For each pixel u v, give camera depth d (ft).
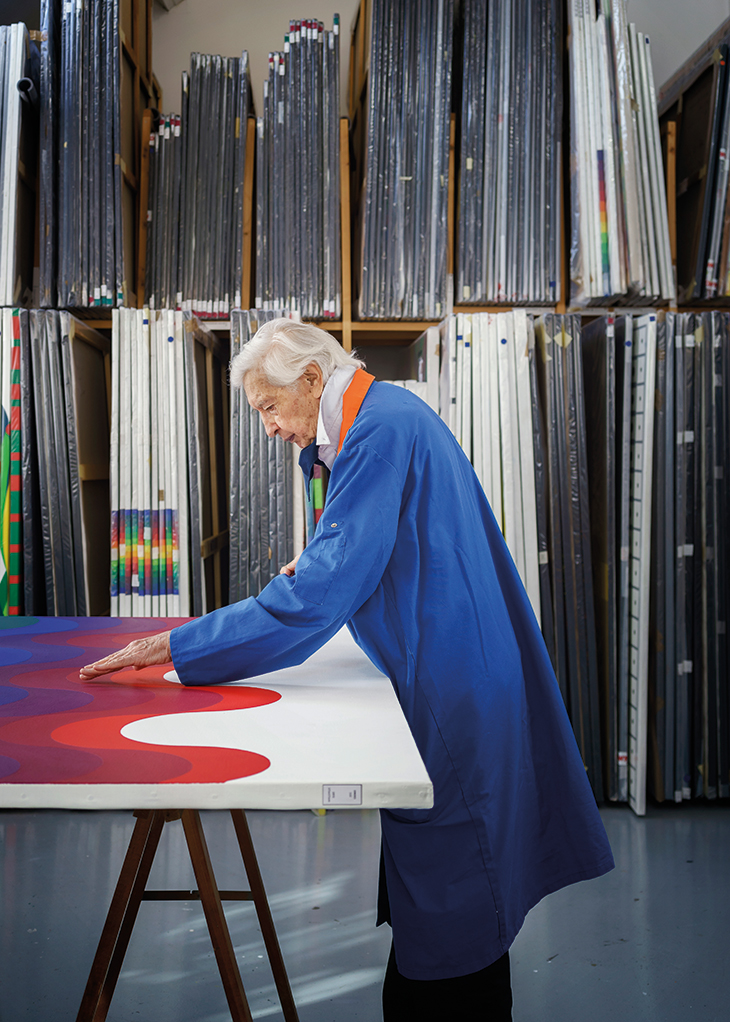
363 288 10.49
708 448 9.65
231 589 9.53
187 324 9.42
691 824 9.23
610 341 9.62
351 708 3.63
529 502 9.70
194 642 3.94
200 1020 5.58
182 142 10.75
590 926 6.94
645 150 10.59
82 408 9.69
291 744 3.06
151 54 11.89
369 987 5.98
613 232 10.23
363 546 3.80
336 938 6.66
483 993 3.89
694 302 11.23
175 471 9.48
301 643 3.85
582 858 4.48
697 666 9.78
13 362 9.01
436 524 4.11
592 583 10.10
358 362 4.65
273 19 12.40
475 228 10.57
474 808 3.97
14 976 6.09
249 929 6.82
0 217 9.85
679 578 9.65
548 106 10.47
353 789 2.64
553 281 10.64
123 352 9.42
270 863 8.01
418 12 10.37
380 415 4.07
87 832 8.77
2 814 9.25
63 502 9.10
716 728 9.78
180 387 9.46
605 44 10.26
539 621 9.73
